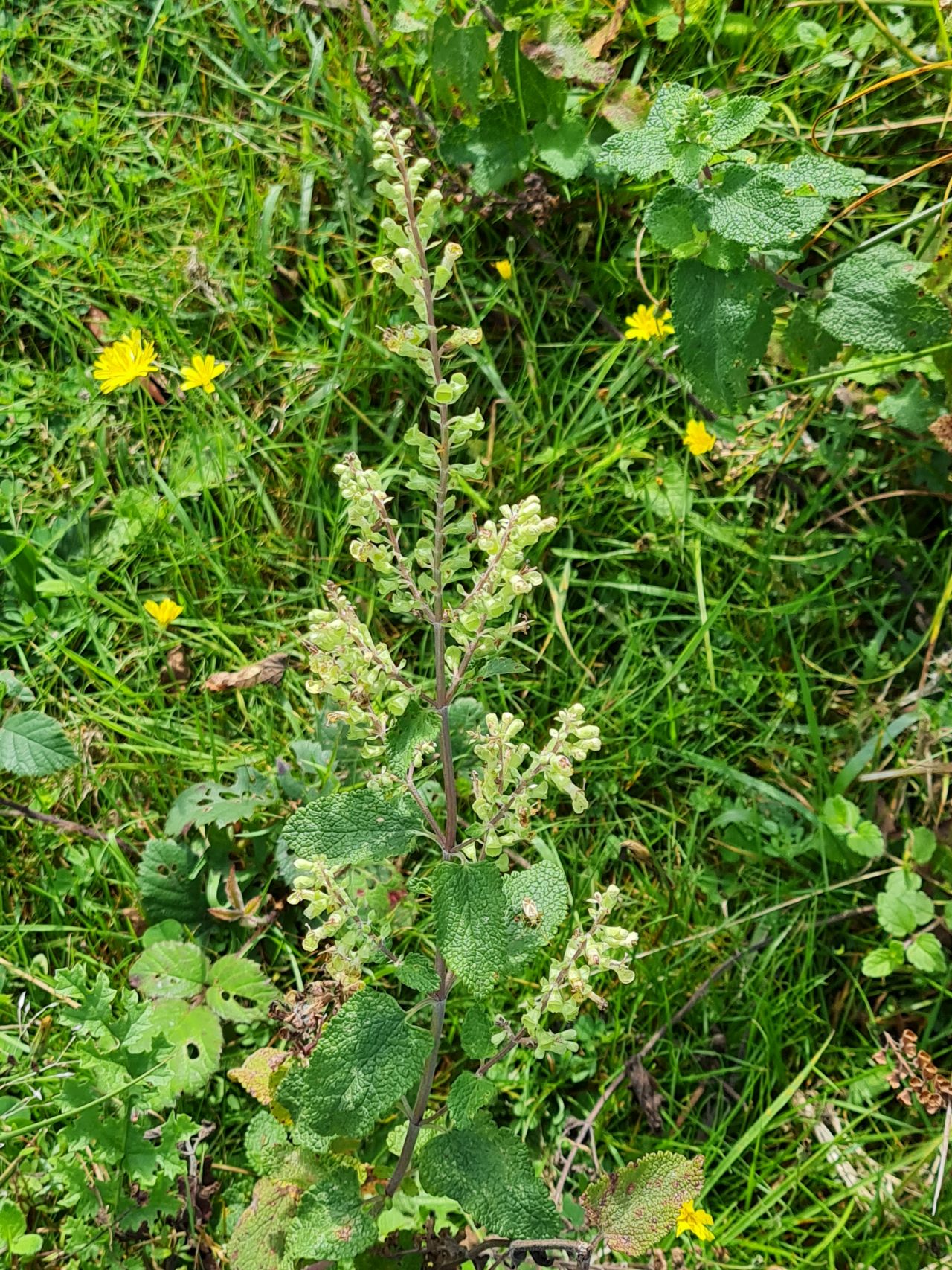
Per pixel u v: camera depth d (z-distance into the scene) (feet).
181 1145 6.54
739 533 8.04
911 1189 6.66
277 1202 5.31
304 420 8.38
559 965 4.70
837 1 8.01
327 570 8.13
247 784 7.40
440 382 3.85
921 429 7.45
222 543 8.13
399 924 6.79
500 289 8.23
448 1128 5.23
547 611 8.02
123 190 8.91
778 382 8.13
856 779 7.57
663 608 7.95
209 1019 6.58
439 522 4.11
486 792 4.33
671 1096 6.86
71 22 9.12
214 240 8.70
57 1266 6.38
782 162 8.43
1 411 8.40
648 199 8.28
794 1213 6.77
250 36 8.84
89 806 7.71
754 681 7.76
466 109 8.09
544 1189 4.64
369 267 8.57
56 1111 6.66
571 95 8.21
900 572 8.00
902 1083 6.86
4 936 7.29
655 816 7.59
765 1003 6.97
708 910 7.36
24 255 8.77
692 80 8.58
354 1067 4.33
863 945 7.30
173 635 8.02
